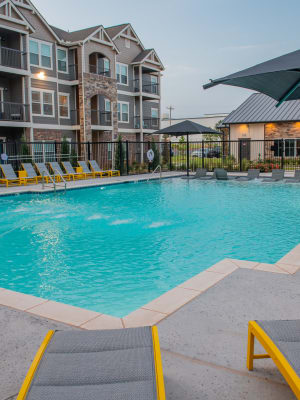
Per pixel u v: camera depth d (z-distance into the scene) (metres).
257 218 10.80
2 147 22.28
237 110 30.48
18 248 8.01
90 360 2.24
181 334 3.33
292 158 26.92
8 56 22.70
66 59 26.31
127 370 2.13
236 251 7.55
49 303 4.11
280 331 2.50
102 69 29.34
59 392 1.97
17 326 3.56
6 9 21.33
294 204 13.09
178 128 21.84
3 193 14.77
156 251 7.65
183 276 6.24
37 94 24.33
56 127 25.44
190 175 23.11
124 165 25.59
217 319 3.62
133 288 5.74
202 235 8.87
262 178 20.91
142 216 11.30
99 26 27.14
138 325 3.52
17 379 2.73
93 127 26.81
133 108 32.97
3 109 22.52
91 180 20.17
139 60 32.22
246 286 4.48
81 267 6.76
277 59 3.99
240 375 2.72
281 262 5.43
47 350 2.37
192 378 2.69
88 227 9.83
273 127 28.06
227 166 25.38
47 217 11.20
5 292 4.47
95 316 3.76
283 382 2.64
